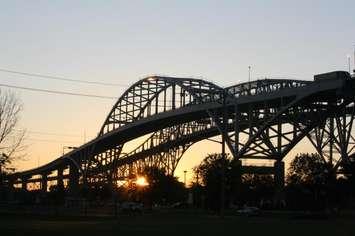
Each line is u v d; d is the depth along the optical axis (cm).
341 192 10325
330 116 10256
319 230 4906
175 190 16125
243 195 13325
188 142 15912
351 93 9206
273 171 11062
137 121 15262
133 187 16900
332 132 10450
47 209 10606
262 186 13775
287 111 10362
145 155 18000
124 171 19325
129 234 4109
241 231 4678
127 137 17250
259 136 10756
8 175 9819
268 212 9975
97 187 18225
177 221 6775
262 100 10494
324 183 10481
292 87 10206
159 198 15325
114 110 16638
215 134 14400
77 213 9369
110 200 17725
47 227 4922
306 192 10750
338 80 9194
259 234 4291
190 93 12825
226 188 10819
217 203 10781
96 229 4709
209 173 11319
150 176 15338
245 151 10812
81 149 18562
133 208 11294
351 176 9862
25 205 11988
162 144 16412
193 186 15525
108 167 18800
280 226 5603
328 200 10512
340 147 10250
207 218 7969
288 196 11106
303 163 11762
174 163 16712
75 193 19825
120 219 7356
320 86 9469
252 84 11081
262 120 10781
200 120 13988
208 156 13488
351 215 9175
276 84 10756
